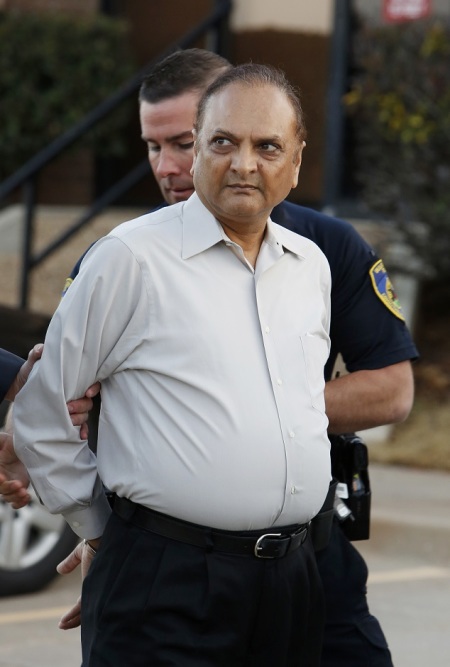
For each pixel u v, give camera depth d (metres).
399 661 10.81
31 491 12.02
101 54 22.86
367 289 7.01
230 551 5.82
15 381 6.21
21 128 22.91
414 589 12.98
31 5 24.19
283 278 6.07
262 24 23.59
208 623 5.80
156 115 7.04
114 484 5.85
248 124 5.72
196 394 5.73
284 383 5.87
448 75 18.70
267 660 6.04
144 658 5.79
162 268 5.82
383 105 19.00
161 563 5.79
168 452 5.71
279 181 5.82
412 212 18.94
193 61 7.05
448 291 19.92
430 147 18.77
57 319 5.85
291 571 6.00
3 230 21.86
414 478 16.17
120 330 5.83
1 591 12.09
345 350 7.09
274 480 5.79
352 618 6.90
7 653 10.77
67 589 12.55
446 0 20.92
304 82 23.30
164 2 24.58
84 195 24.39
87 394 5.94
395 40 19.17
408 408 7.12
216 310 5.82
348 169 22.91
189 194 7.12
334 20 22.88
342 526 7.12
